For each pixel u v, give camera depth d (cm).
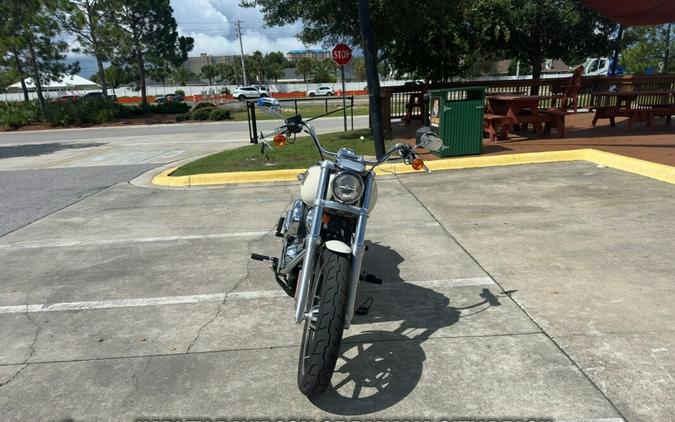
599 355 322
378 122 956
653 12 1239
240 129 2184
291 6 1205
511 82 1636
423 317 386
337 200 307
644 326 355
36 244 599
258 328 378
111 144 1744
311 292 316
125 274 496
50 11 2692
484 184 809
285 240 386
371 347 345
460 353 333
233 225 652
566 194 719
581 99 1748
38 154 1523
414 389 297
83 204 799
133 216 714
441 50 1881
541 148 1029
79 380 318
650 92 1234
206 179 920
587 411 271
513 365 316
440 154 983
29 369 333
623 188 730
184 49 3275
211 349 350
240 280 471
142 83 3077
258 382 309
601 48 2492
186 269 504
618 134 1188
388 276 468
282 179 926
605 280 434
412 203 725
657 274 440
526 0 2308
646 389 287
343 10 1166
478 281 448
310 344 276
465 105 962
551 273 455
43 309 423
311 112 2831
